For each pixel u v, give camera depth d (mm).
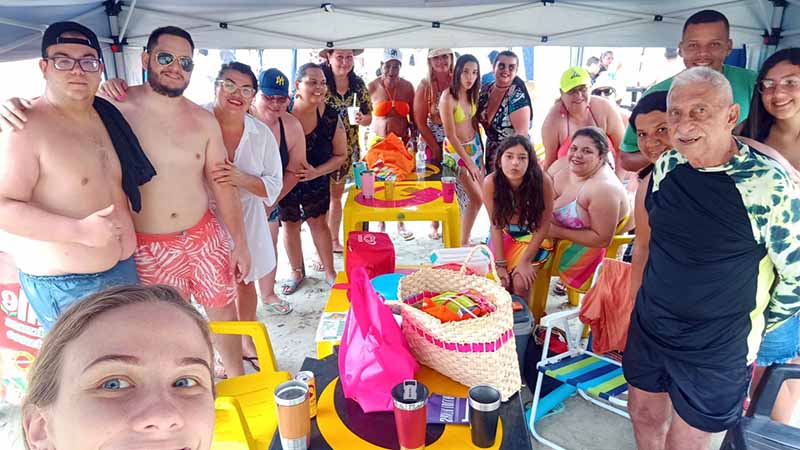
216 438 1773
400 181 4418
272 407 2107
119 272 2352
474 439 1482
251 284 3283
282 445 1528
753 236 1765
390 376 1617
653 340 2027
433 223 5449
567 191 3453
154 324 857
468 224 4875
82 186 2184
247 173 3061
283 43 4016
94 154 2221
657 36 3947
